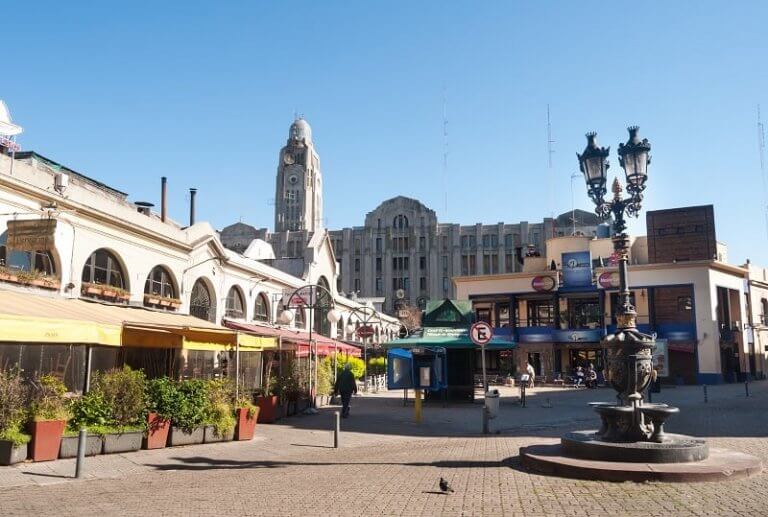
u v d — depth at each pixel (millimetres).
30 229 14711
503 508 7504
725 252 59844
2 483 9281
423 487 8867
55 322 11953
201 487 9086
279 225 147625
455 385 26266
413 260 113688
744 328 49938
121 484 9375
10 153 20016
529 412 22125
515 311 50156
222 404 14258
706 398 26094
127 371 13070
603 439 10336
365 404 25719
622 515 7086
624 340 10367
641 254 58312
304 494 8484
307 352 24828
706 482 8789
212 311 26484
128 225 20094
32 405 11297
